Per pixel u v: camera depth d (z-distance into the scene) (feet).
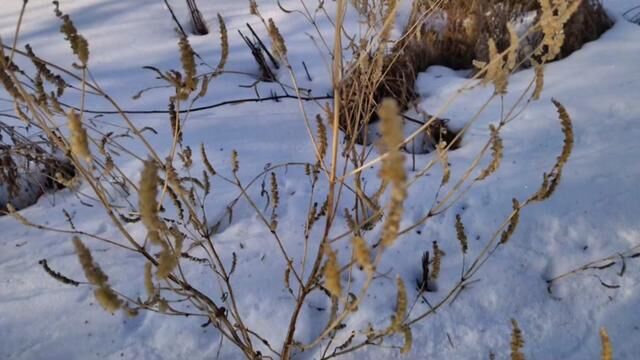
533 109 1.95
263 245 1.56
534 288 1.42
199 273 1.48
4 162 1.75
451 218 1.58
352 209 1.64
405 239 1.54
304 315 1.38
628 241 1.48
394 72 2.13
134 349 1.33
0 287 1.47
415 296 1.41
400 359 1.29
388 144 0.59
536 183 1.64
